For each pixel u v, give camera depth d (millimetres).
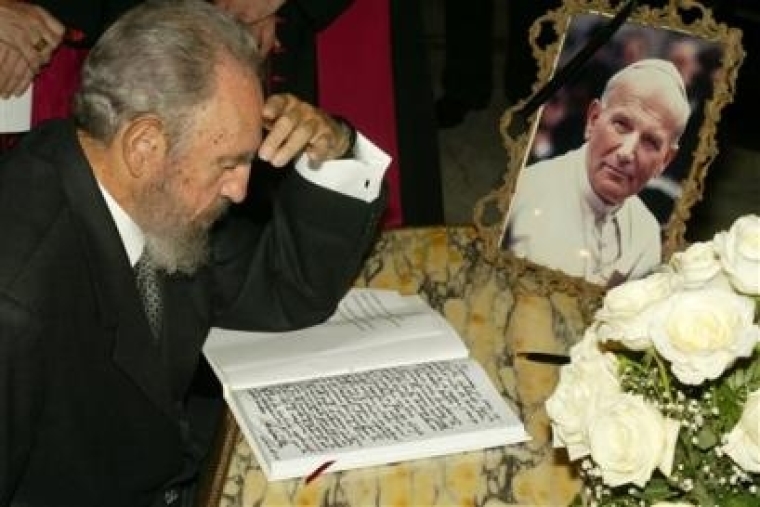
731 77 1837
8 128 2279
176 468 1881
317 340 1864
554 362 1842
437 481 1621
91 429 1744
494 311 1956
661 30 1858
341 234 1908
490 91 4039
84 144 1628
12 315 1546
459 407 1718
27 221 1594
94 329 1675
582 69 1905
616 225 1931
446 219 3711
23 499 1759
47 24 2252
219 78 1574
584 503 1479
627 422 1221
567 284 1974
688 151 1874
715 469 1256
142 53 1560
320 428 1674
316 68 2619
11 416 1569
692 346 1187
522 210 1985
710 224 3613
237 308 1920
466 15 3896
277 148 1841
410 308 1934
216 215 1703
